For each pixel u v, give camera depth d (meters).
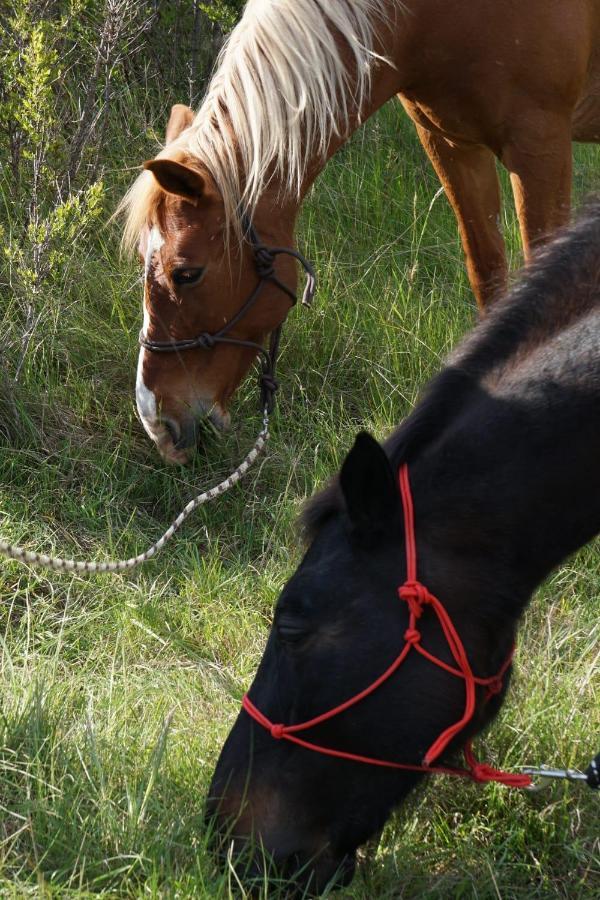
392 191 6.82
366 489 2.49
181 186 4.12
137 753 3.34
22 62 5.59
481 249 5.33
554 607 4.25
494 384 2.68
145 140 6.52
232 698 3.74
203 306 4.34
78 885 2.79
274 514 4.80
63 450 4.98
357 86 4.51
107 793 3.06
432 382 2.75
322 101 4.35
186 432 4.55
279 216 4.42
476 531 2.57
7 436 4.95
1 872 2.73
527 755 3.41
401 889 3.02
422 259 6.51
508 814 3.26
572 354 2.63
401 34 4.52
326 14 4.34
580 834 3.25
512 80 4.57
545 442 2.58
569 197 4.82
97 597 4.33
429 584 2.54
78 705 3.63
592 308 2.70
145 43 6.74
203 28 6.89
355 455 2.44
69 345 5.42
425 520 2.57
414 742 2.57
